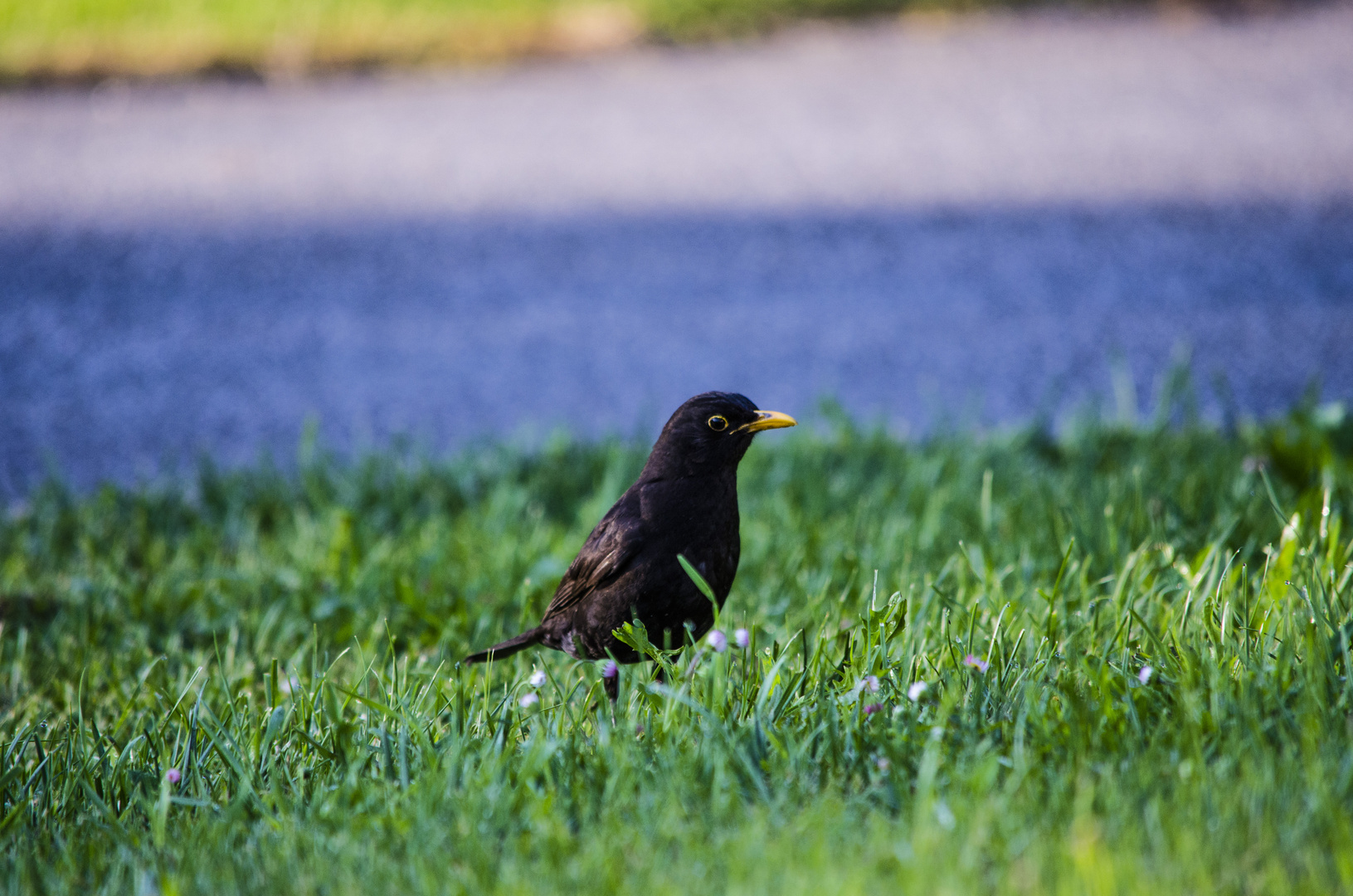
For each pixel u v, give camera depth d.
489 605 8.49
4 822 5.50
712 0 24.89
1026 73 22.17
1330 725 5.07
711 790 5.15
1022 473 10.17
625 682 6.82
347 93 22.75
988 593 7.18
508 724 5.96
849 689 5.96
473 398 13.29
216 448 12.43
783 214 17.72
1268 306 14.27
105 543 10.18
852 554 8.53
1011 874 4.24
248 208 18.59
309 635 8.34
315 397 13.46
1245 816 4.49
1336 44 22.61
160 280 16.50
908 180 18.58
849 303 15.09
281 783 5.82
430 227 17.83
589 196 18.55
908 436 11.62
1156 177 18.19
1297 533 6.77
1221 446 10.30
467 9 24.84
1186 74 21.75
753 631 6.31
